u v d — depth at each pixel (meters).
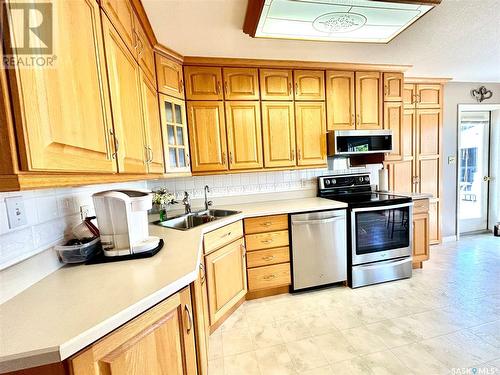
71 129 0.72
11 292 0.86
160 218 2.16
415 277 2.64
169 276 0.99
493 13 1.68
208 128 2.33
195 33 1.79
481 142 3.85
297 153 2.55
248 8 1.49
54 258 1.10
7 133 0.52
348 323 1.93
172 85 2.10
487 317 1.92
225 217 2.07
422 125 3.23
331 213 2.39
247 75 2.37
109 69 1.01
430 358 1.55
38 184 0.59
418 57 2.43
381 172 3.06
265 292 2.41
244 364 1.59
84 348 0.67
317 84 2.54
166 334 0.92
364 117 2.68
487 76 3.19
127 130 1.21
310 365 1.55
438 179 3.35
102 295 0.85
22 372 0.62
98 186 1.55
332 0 1.39
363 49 2.18
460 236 3.86
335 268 2.45
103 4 0.97
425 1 1.41
